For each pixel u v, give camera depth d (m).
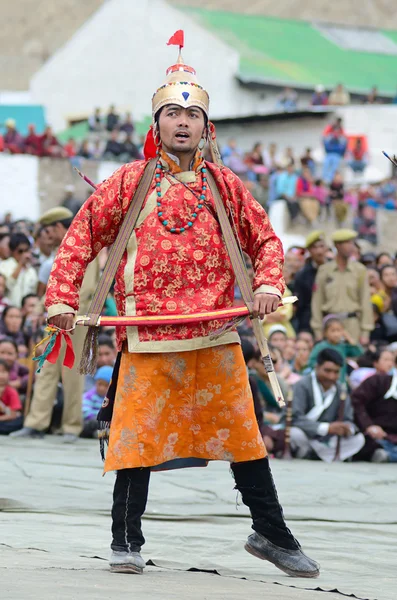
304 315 22.84
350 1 102.88
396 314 23.81
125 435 7.58
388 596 7.04
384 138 55.66
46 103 73.12
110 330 21.12
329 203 44.62
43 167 43.62
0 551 8.16
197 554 8.72
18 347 20.50
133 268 7.64
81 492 12.12
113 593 6.47
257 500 7.79
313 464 16.55
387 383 18.02
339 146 50.94
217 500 11.85
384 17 103.38
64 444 17.28
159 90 7.85
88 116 71.38
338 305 22.06
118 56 71.44
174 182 7.74
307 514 11.25
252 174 47.81
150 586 6.84
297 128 56.38
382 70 71.12
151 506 11.37
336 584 7.50
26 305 21.19
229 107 66.56
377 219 45.53
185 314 7.57
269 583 7.30
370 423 17.70
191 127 7.72
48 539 9.04
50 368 17.98
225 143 57.75
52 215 18.98
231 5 102.50
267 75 66.56
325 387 17.70
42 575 7.03
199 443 7.71
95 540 9.12
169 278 7.63
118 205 7.74
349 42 74.31
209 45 67.69
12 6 103.44
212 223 7.74
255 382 17.34
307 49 71.62
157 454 7.59
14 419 18.56
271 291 7.61
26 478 12.97
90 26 72.12
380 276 24.98
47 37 102.38
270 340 20.69
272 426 17.70
